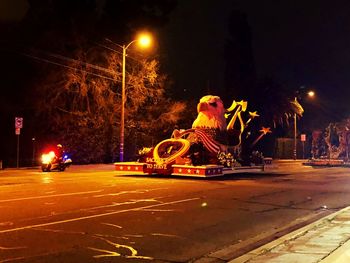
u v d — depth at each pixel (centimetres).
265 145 6519
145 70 4428
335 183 2455
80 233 1049
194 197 1728
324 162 4903
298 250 884
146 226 1155
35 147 4028
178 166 2525
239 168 2966
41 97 4034
